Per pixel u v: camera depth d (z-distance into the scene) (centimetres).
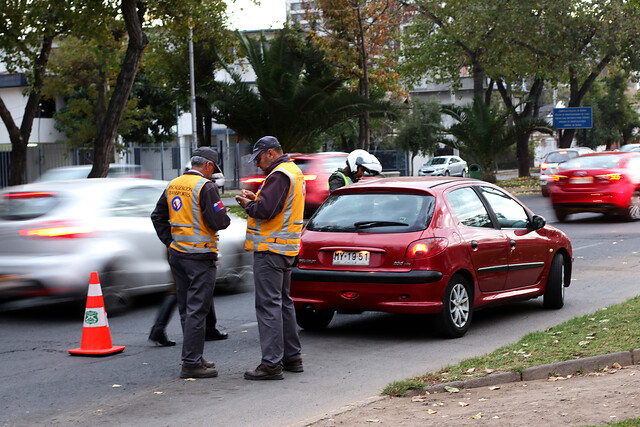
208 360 730
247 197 655
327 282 788
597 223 1958
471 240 812
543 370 618
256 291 658
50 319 947
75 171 2245
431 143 5703
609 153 2011
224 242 1095
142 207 995
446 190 823
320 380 650
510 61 4100
